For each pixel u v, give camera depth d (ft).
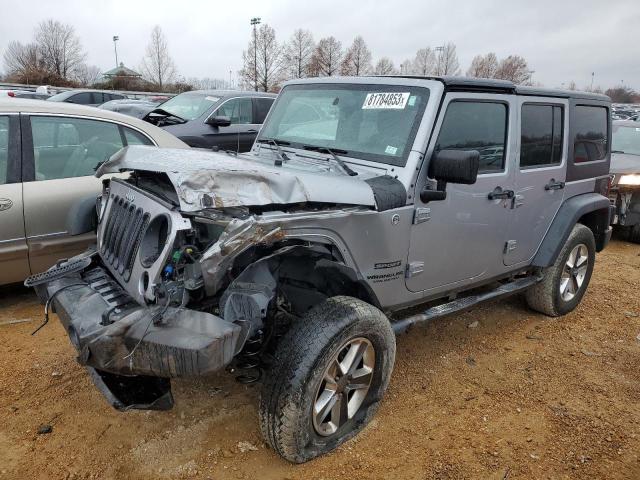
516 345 15.44
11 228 15.05
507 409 12.19
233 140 30.73
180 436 10.74
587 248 17.35
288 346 9.40
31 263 15.57
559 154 15.57
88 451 10.23
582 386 13.33
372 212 10.37
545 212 15.35
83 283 10.41
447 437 11.09
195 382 12.54
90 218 13.04
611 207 17.98
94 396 11.91
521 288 15.46
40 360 13.33
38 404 11.57
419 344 15.17
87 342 8.20
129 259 9.91
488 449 10.77
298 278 11.02
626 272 22.91
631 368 14.37
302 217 9.29
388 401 12.25
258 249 9.62
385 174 11.30
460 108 12.09
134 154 10.77
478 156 10.46
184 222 8.79
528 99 13.98
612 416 12.07
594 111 17.01
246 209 8.95
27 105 15.89
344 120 12.64
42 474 9.61
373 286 11.00
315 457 10.12
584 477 10.11
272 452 10.35
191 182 8.45
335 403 10.17
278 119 14.43
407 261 11.55
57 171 16.16
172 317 8.38
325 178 10.24
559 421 11.81
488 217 13.23
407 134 11.37
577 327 16.87
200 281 8.79
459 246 12.67
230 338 8.20
